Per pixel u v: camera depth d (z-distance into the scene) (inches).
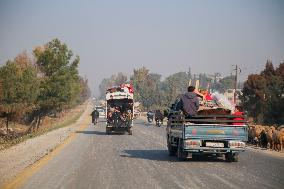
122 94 2274.9
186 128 1001.5
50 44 3361.2
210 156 1156.5
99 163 983.0
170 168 898.1
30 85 3002.0
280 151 1378.0
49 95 3314.5
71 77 3457.2
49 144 1569.9
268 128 1544.0
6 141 1814.7
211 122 1011.9
